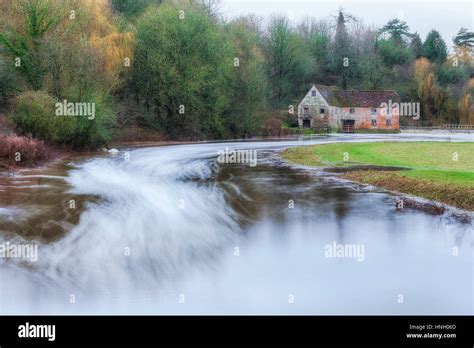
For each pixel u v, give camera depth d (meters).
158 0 71.06
